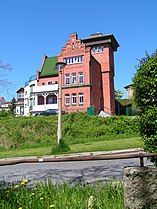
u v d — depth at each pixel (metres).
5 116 48.72
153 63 6.46
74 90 60.03
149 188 4.52
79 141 33.66
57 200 5.36
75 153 20.47
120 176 10.73
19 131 38.91
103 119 37.38
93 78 60.94
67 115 40.03
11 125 40.06
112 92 66.62
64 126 38.47
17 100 84.25
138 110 6.74
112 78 67.56
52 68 68.94
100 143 26.80
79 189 5.91
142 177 4.51
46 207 5.18
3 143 37.88
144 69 6.59
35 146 35.53
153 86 6.41
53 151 21.53
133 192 4.48
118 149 20.80
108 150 20.75
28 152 24.47
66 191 5.75
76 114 39.69
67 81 61.50
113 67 69.00
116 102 70.69
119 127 35.34
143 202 4.46
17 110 82.62
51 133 38.34
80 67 60.38
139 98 6.68
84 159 4.46
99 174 11.66
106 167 13.70
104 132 36.09
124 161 15.70
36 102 66.50
